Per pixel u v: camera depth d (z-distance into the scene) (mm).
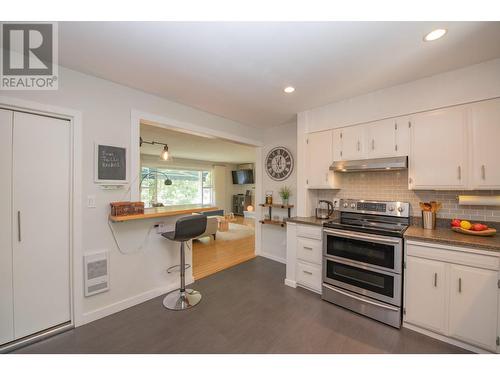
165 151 4121
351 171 2924
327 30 1495
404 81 2254
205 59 1851
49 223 1923
